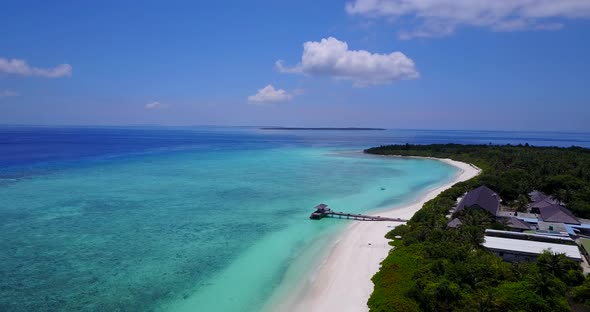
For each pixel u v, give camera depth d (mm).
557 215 49656
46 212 53406
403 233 43406
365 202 64750
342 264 36344
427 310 25734
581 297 28234
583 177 71125
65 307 28016
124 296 29891
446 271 29641
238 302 29297
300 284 32375
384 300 26609
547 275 28859
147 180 82312
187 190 71812
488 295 25734
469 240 37750
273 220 52438
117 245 41062
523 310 25016
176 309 28094
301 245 42281
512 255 37000
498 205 53688
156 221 50500
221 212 56094
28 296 29516
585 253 38969
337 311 27703
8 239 42031
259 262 37188
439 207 52594
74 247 40094
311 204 62375
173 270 34969
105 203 59719
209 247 41219
